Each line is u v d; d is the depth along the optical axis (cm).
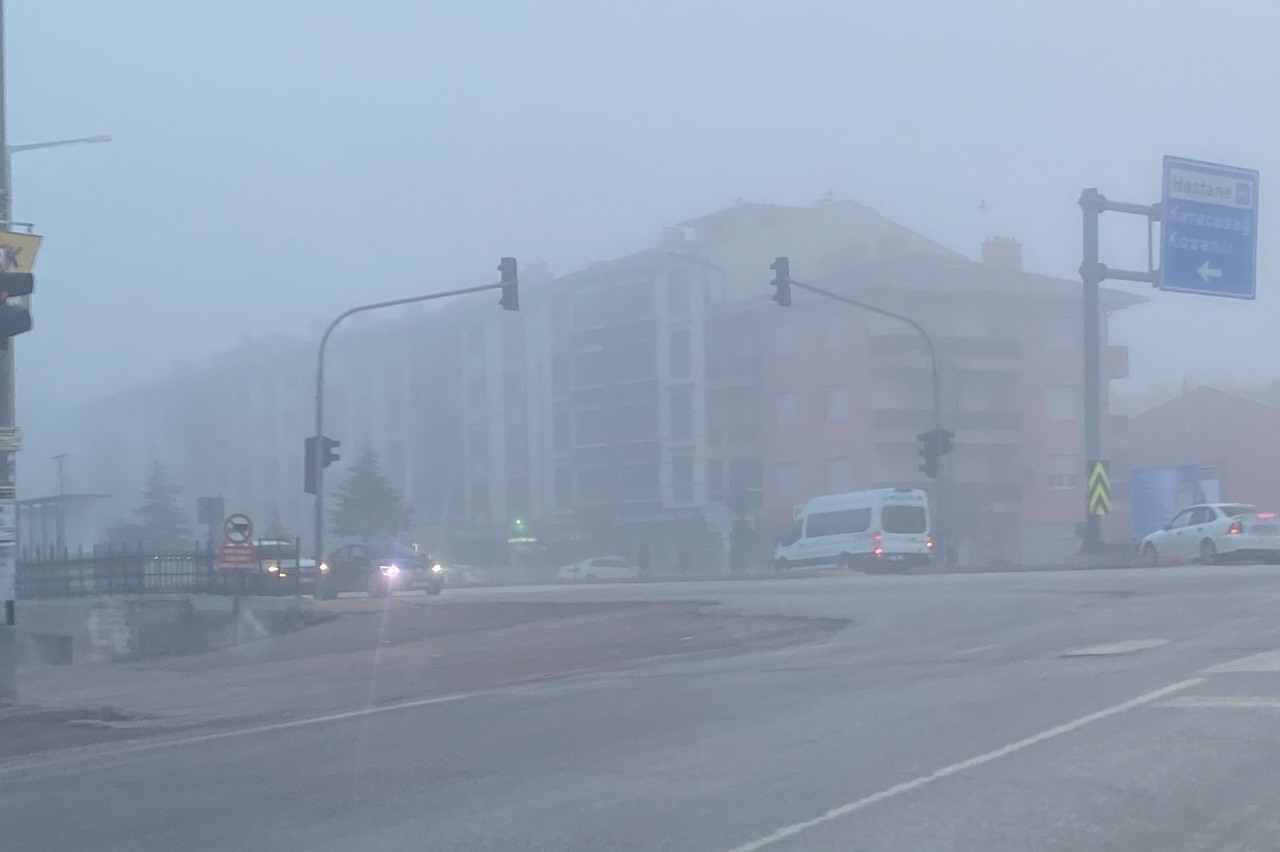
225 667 2097
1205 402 7200
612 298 7288
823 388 6444
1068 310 6619
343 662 1992
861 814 728
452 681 1609
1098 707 1012
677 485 6969
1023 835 670
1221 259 3319
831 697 1162
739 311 6756
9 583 1641
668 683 1362
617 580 4388
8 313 1477
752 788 808
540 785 856
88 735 1338
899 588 2538
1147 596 1950
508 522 7650
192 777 988
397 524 6694
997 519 6350
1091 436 3400
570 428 7431
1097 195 3344
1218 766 794
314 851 720
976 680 1207
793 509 6525
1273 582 2077
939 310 6344
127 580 3133
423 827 759
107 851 751
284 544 3216
